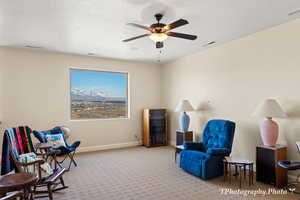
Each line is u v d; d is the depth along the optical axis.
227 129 3.54
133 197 2.68
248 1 2.52
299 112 3.06
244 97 3.88
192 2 2.53
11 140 2.69
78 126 5.22
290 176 3.18
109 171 3.72
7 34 3.63
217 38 3.95
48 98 4.87
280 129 3.29
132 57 5.51
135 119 6.05
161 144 5.96
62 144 3.97
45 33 3.59
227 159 3.22
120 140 5.80
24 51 4.62
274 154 2.98
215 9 2.73
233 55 4.10
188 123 4.86
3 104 4.41
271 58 3.43
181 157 3.75
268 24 3.29
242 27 3.40
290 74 3.18
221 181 3.22
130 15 2.89
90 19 3.01
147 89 6.24
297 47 3.09
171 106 6.02
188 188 2.96
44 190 2.87
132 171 3.72
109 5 2.58
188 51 4.91
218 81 4.44
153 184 3.12
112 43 4.20
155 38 2.90
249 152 3.77
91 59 5.40
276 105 3.05
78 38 3.87
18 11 2.73
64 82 5.06
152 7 2.65
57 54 4.98
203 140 3.99
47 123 4.84
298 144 2.78
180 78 5.63
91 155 4.87
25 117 4.62
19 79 4.57
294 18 3.07
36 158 2.66
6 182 1.90
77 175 3.52
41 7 2.62
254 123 3.69
